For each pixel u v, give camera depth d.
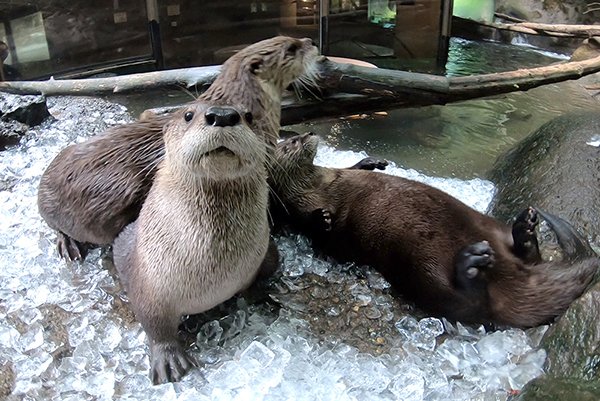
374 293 0.91
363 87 1.24
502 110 1.53
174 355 0.76
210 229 0.71
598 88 1.64
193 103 0.70
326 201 0.98
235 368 0.74
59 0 1.68
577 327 0.73
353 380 0.74
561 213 0.97
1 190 1.11
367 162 1.10
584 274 0.81
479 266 0.79
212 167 0.63
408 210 0.90
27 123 1.31
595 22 2.19
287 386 0.72
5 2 1.60
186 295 0.74
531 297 0.81
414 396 0.72
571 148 1.10
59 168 0.92
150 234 0.74
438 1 1.87
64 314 0.85
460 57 2.01
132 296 0.77
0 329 0.80
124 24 1.80
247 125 0.65
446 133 1.41
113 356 0.79
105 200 0.88
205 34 1.88
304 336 0.83
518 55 2.04
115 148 0.89
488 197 1.15
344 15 1.84
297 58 0.91
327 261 0.98
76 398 0.72
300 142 0.99
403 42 1.92
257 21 1.88
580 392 0.65
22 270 0.92
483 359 0.78
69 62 1.76
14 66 1.66
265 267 0.90
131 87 1.31
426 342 0.82
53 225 0.94
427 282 0.85
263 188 0.75
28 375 0.75
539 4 2.27
